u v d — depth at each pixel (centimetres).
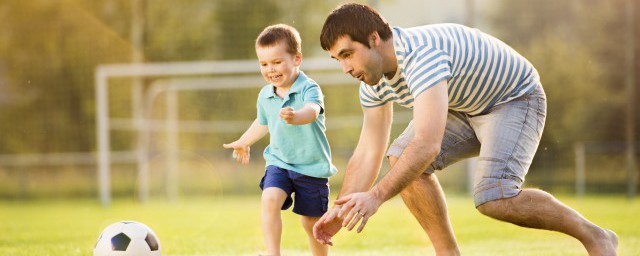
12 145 5159
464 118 968
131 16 5228
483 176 893
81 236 1784
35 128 5181
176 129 4106
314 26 5231
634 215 2466
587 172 4031
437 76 811
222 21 4750
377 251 1420
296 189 980
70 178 4509
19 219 2666
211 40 5059
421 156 788
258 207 3141
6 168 4369
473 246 1503
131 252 969
